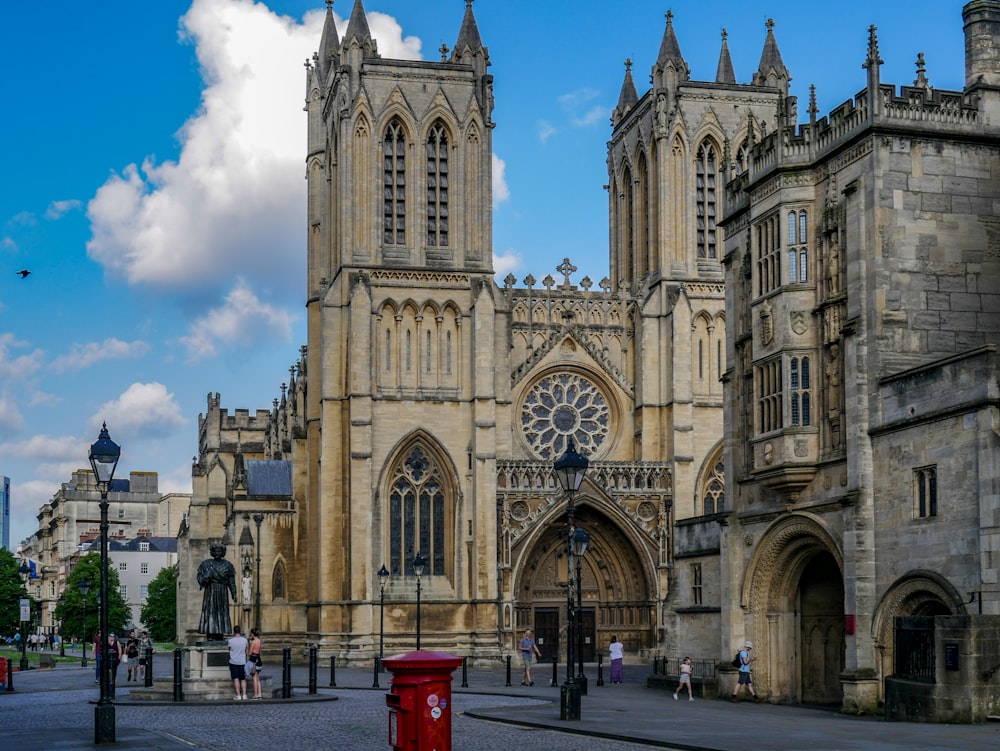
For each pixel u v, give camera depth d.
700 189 132.38
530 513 122.81
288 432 159.75
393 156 126.38
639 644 124.81
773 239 70.12
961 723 51.31
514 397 128.12
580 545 71.62
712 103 133.25
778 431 67.88
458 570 121.12
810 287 67.94
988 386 54.34
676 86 132.62
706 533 79.62
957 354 56.53
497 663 118.06
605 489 123.50
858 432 62.69
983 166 64.88
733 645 73.31
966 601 55.16
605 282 133.62
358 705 63.25
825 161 67.56
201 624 69.31
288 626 130.12
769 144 70.88
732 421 75.62
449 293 124.75
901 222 63.56
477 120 127.38
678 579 82.94
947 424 56.91
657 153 131.88
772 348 69.19
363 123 125.38
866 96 64.19
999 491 53.34
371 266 123.44
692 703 68.69
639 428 129.12
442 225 126.62
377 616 119.12
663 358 129.12
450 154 127.00
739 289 76.19
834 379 65.94
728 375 76.38
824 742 43.34
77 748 42.72
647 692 78.81
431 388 123.25
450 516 122.19
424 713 29.23
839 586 72.25
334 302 123.94
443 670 29.55
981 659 51.56
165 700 65.56
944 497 56.94
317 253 133.75
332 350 123.50
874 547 61.97
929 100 64.38
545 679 97.38
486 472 121.25
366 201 124.69
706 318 129.12
